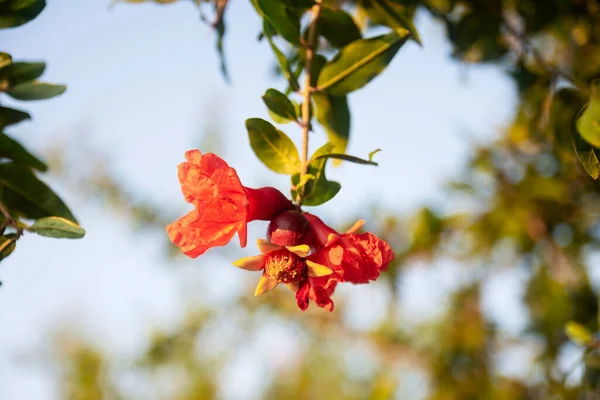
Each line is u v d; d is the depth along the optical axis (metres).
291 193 2.38
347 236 2.22
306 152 2.42
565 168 4.53
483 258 5.30
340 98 2.75
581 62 4.04
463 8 3.92
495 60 3.95
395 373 6.08
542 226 4.86
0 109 2.43
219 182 2.07
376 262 2.20
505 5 3.87
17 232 2.26
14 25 2.45
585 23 3.81
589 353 3.16
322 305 2.17
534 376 4.73
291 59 3.33
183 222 2.14
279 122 2.57
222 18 3.27
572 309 4.59
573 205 4.78
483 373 5.27
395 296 5.59
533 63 3.86
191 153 2.14
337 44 2.97
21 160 2.67
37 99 2.46
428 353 5.76
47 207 2.62
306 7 2.68
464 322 5.45
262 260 2.21
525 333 4.92
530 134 4.22
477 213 5.22
